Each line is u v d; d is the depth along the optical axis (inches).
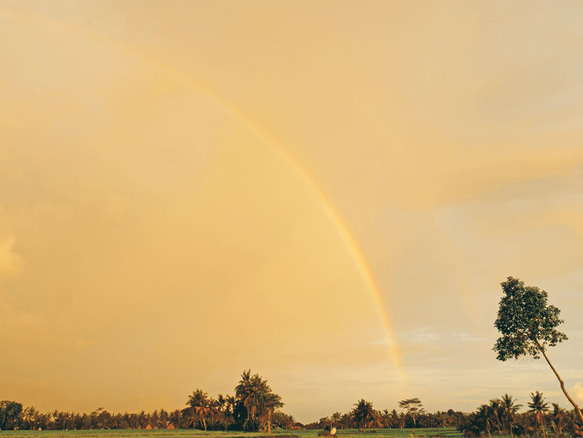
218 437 4229.8
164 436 4650.6
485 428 5974.4
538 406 5590.6
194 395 6875.0
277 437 4431.6
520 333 1940.2
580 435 4495.6
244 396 6318.9
